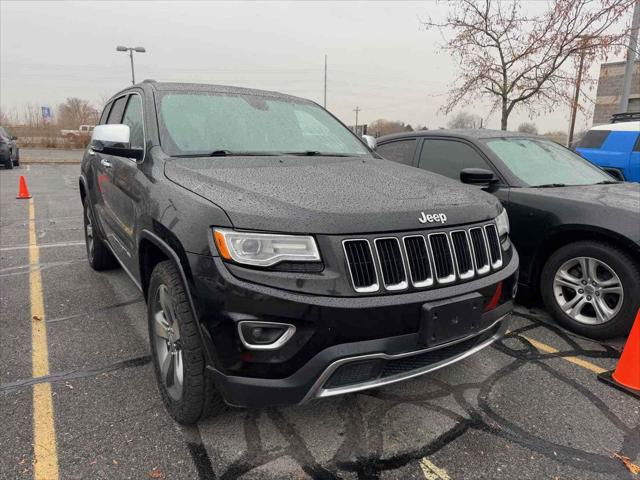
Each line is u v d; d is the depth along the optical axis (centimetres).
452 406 273
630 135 855
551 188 408
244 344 195
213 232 203
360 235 204
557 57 888
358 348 198
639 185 442
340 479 214
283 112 364
